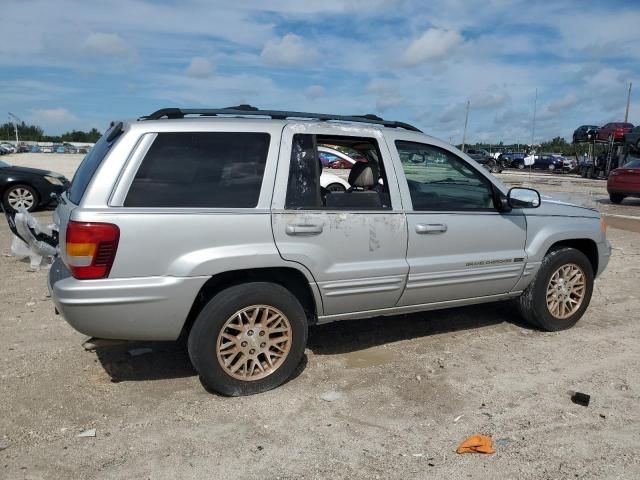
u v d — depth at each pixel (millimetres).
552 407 3789
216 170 3793
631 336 5180
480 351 4762
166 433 3422
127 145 3627
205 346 3723
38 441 3311
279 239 3857
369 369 4375
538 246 5035
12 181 11953
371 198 4270
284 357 3990
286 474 3031
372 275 4207
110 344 4723
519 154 49844
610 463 3152
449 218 4562
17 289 6309
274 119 4160
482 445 3270
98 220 3441
